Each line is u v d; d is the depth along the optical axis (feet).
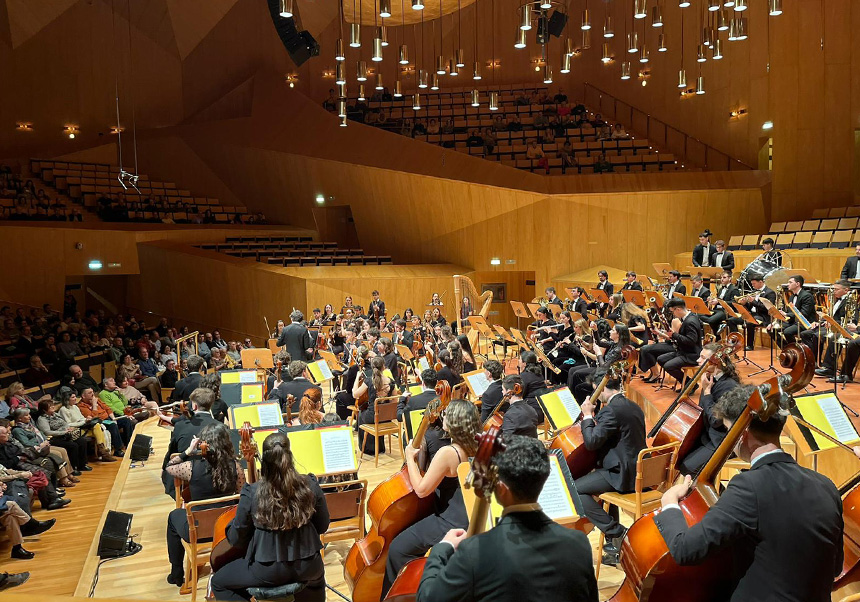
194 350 49.52
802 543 7.28
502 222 64.23
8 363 44.47
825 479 7.70
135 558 18.57
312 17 85.40
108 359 47.09
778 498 7.38
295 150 73.36
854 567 9.53
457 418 11.58
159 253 68.85
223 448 15.10
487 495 6.66
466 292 57.47
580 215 61.82
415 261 71.82
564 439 15.67
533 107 77.82
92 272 64.85
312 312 62.85
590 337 31.01
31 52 77.87
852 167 55.01
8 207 66.44
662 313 30.37
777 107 56.24
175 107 86.07
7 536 23.43
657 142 71.10
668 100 70.18
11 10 75.36
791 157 56.13
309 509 11.83
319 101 87.20
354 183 70.74
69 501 27.55
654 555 8.54
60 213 67.92
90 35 80.89
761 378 26.63
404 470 12.72
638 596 8.77
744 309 27.58
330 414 20.65
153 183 79.56
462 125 77.71
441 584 6.64
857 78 54.29
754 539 7.42
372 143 70.18
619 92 75.87
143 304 71.10
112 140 81.97
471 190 64.39
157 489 25.22
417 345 44.83
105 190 75.10
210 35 85.25
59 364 42.11
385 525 12.35
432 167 66.23
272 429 17.28
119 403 36.81
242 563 12.17
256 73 82.43
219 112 84.48
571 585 6.57
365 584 12.57
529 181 62.54
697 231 60.23
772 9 34.81
